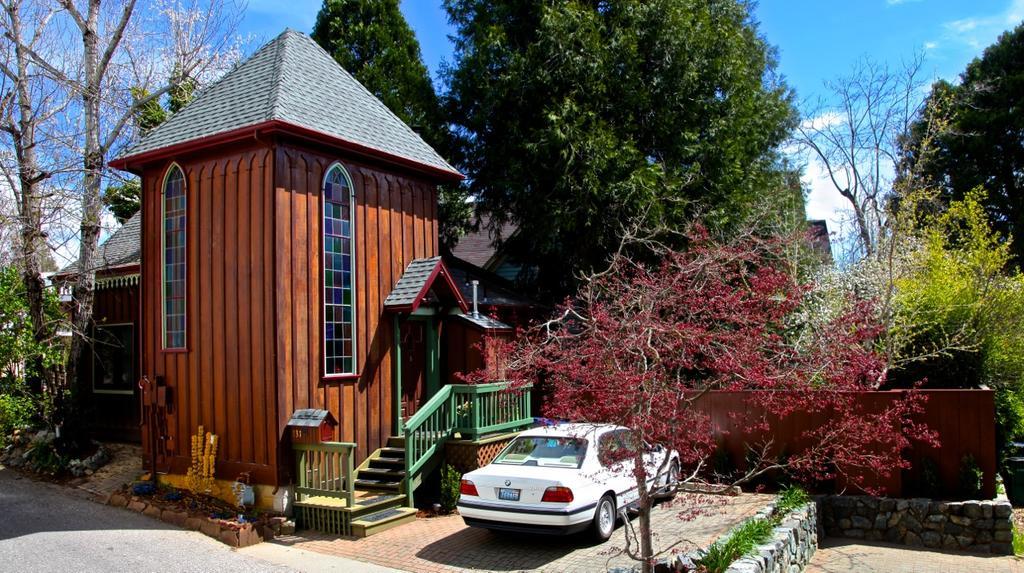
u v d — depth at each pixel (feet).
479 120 59.31
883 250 56.29
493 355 45.85
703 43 59.26
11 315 50.96
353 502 34.71
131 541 32.45
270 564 29.89
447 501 38.86
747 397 40.98
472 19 64.59
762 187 67.15
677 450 24.84
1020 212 99.25
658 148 59.57
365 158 43.04
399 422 43.73
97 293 57.06
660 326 24.54
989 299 45.34
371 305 42.88
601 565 28.86
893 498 38.52
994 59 105.91
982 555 35.65
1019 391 45.65
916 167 61.87
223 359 38.88
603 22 59.47
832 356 30.83
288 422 36.68
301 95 41.70
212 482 38.22
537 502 30.42
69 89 54.95
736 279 39.81
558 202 54.44
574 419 24.84
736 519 35.32
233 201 39.09
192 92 65.92
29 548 30.91
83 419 49.26
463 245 82.99
